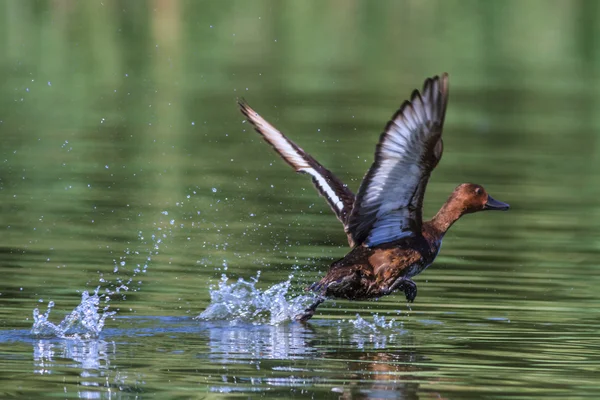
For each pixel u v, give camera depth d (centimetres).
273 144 1131
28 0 3459
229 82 2703
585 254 1392
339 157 1936
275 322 1059
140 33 3256
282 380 837
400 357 918
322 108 2406
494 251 1408
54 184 1734
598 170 1959
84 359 889
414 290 1044
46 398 775
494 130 2308
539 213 1650
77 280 1195
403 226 1023
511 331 1013
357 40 3338
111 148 2025
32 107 2380
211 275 1241
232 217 1561
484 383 836
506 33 3453
